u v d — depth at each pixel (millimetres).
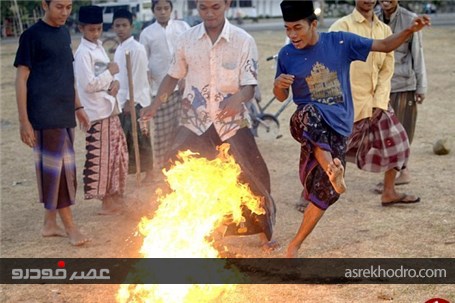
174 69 5738
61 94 6059
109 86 6824
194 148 5602
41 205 7629
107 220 6883
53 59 6012
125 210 7023
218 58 5500
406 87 7199
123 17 7922
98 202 7586
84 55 6688
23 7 27688
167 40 8375
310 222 5176
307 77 5172
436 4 32594
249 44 5492
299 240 5297
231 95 5566
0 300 5078
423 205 6766
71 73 6156
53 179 6090
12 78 18594
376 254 5555
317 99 5180
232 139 5523
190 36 5594
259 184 5566
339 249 5699
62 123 6074
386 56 6473
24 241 6363
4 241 6387
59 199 6129
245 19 31203
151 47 8398
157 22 8438
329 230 6184
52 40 5996
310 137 5070
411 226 6180
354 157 6668
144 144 7980
